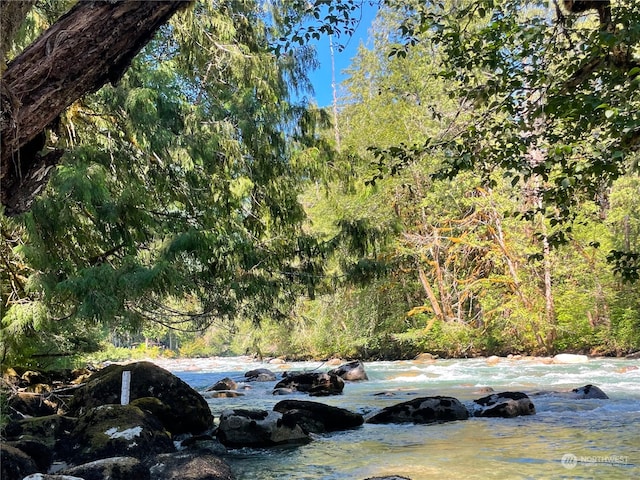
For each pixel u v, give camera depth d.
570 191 4.90
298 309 12.75
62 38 2.53
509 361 21.36
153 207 9.03
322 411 8.09
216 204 9.55
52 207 6.62
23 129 2.50
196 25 9.36
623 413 8.24
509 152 5.20
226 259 9.23
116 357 31.38
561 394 10.28
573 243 21.50
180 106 8.94
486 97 5.31
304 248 10.54
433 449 6.37
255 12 10.73
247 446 6.86
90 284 6.43
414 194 23.16
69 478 4.32
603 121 4.61
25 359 10.37
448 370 17.94
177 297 8.67
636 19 4.43
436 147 5.49
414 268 23.94
